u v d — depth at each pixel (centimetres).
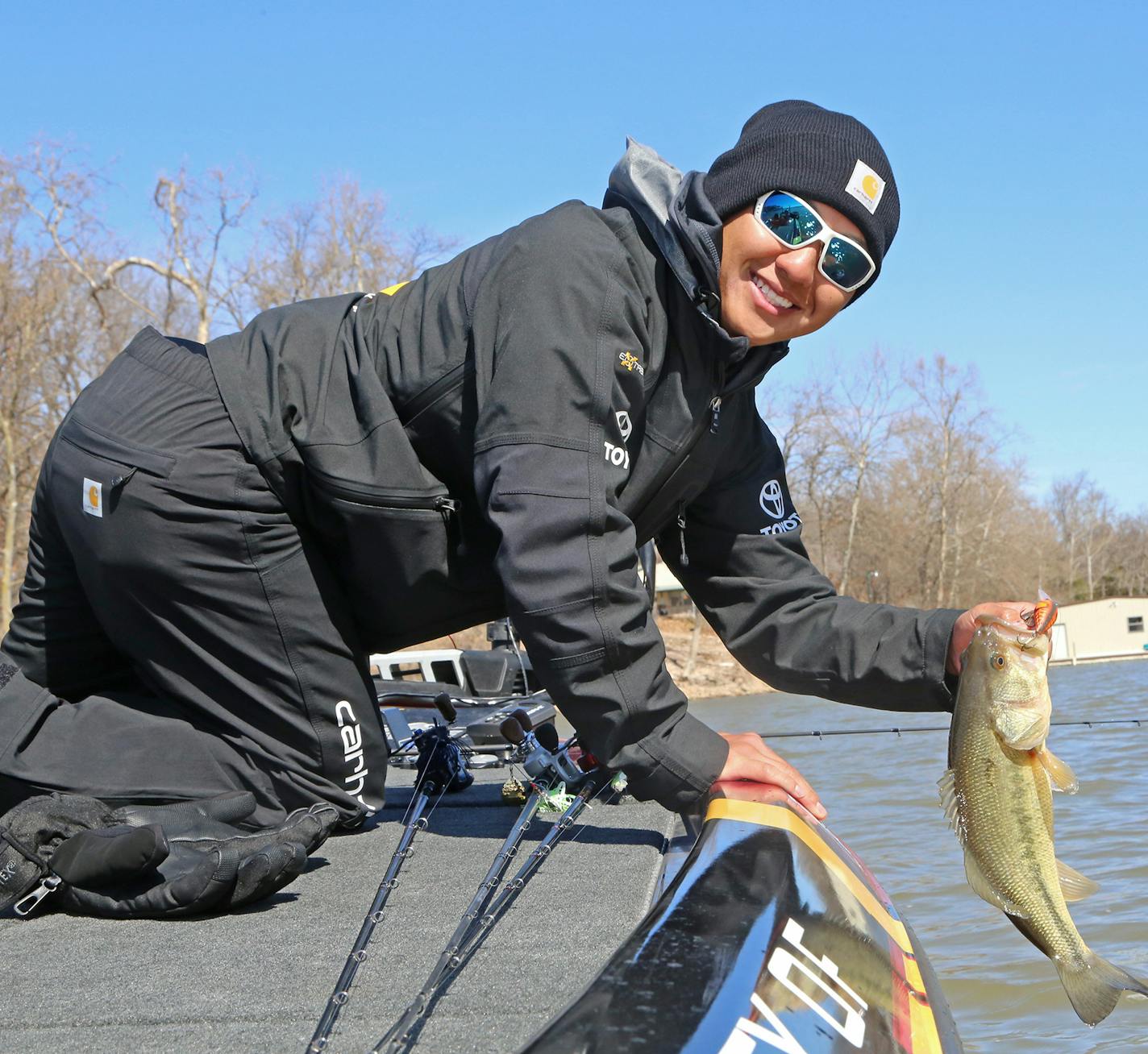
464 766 342
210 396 238
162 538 238
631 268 219
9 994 167
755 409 271
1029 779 192
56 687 271
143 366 247
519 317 211
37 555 265
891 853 848
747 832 181
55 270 3828
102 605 250
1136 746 1461
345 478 231
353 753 259
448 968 148
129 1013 157
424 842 260
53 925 207
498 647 671
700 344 228
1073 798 1079
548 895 200
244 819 245
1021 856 192
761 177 219
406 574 242
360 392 234
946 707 247
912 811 1021
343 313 244
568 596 200
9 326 3753
